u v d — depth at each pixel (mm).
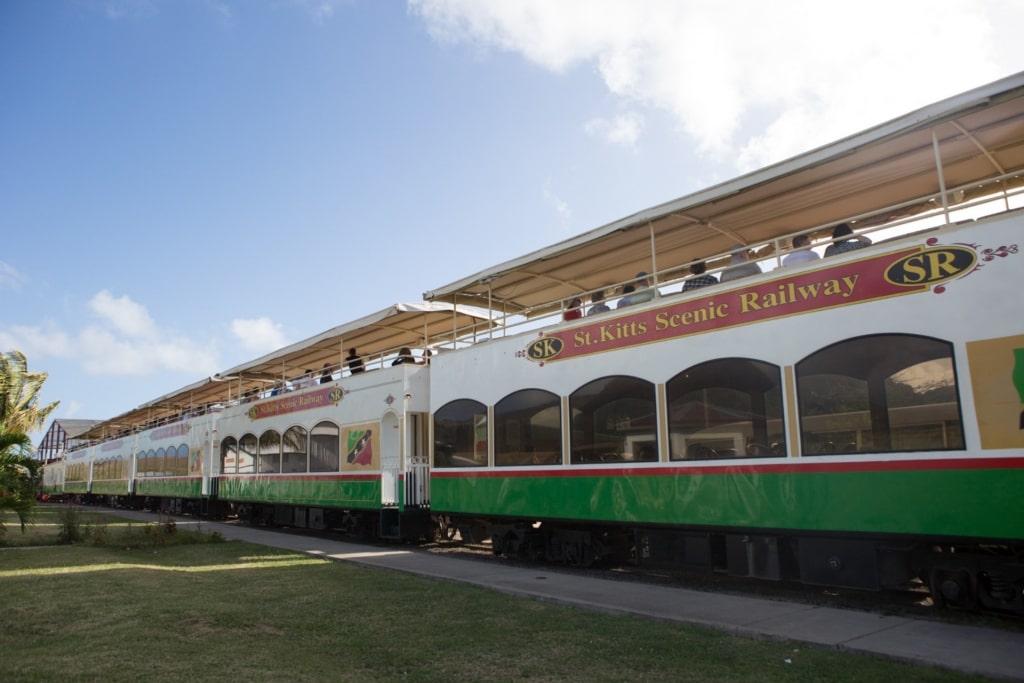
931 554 7230
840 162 8484
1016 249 6656
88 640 6426
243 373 22656
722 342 9086
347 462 16484
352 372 17266
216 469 24203
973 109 6984
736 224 10602
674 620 7016
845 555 7707
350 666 5586
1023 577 6609
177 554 13586
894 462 7273
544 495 11406
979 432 6699
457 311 15500
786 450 8227
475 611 7617
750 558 8633
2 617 7465
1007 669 5184
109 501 38812
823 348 8016
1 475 15148
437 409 14078
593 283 13453
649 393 9938
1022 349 6516
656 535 9719
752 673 5266
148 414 34219
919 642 5988
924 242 7297
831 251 8625
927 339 7160
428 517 14945
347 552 13656
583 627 6793
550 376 11594
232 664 5617
